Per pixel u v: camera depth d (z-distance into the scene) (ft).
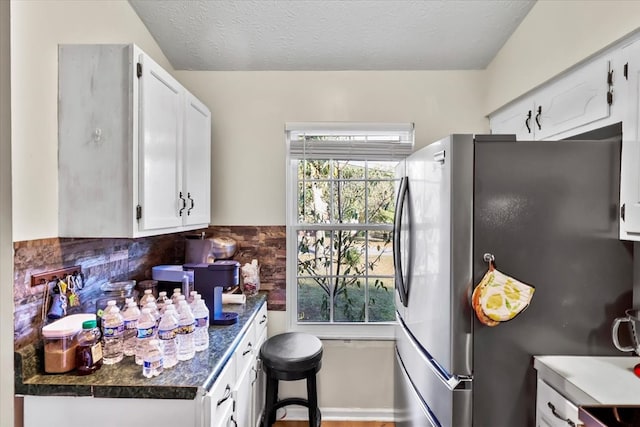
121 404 3.51
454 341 3.99
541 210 4.02
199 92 7.41
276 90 7.44
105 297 4.72
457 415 3.97
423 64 7.19
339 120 7.42
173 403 3.49
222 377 4.01
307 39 6.38
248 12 5.68
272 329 7.47
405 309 5.59
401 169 5.92
